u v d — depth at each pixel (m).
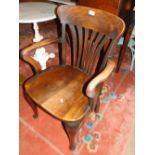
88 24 1.12
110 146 1.29
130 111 1.54
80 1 1.60
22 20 1.44
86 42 1.18
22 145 1.27
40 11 1.61
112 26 1.01
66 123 0.98
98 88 1.03
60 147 1.27
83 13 1.10
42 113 1.49
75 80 1.20
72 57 1.33
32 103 1.27
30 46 1.14
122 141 1.32
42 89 1.12
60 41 1.24
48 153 1.24
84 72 1.28
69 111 1.00
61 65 1.33
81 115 0.99
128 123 1.44
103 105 1.58
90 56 1.21
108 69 0.98
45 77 1.21
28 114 1.49
